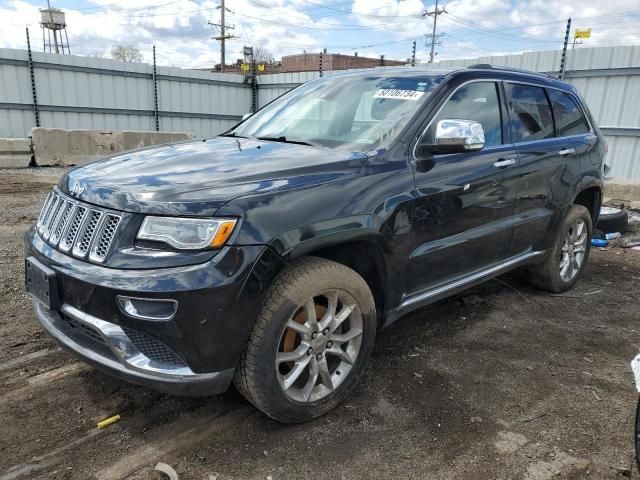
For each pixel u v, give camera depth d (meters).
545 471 2.46
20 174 11.59
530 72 4.41
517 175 3.81
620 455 2.59
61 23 44.78
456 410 2.94
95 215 2.46
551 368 3.48
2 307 4.02
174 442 2.58
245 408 2.89
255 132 3.81
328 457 2.52
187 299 2.20
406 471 2.44
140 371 2.30
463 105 3.52
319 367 2.73
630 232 7.52
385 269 2.95
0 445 2.50
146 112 18.69
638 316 4.46
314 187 2.59
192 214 2.27
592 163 4.80
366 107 3.47
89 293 2.31
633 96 10.42
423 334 3.93
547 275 4.74
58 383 3.04
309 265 2.58
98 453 2.48
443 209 3.21
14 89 15.88
